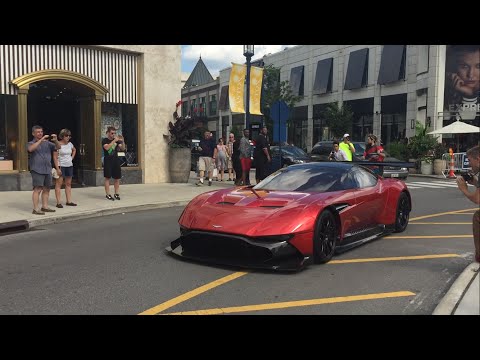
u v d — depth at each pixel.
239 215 5.59
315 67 38.19
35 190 9.30
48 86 13.99
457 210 10.68
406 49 29.89
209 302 4.48
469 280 4.93
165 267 5.71
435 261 5.98
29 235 7.87
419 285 4.98
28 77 12.53
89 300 4.55
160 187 14.48
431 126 26.77
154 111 15.54
